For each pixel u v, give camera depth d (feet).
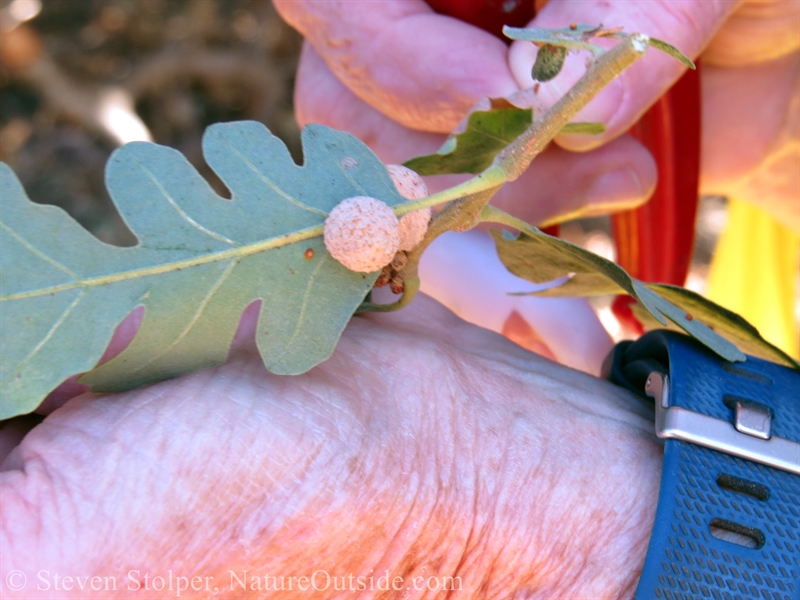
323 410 0.46
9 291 0.41
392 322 0.56
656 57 0.59
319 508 0.44
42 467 0.43
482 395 0.51
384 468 0.46
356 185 0.45
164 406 0.44
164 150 0.43
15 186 0.41
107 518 0.42
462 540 0.48
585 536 0.50
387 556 0.46
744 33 0.72
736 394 0.51
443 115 0.63
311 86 0.75
